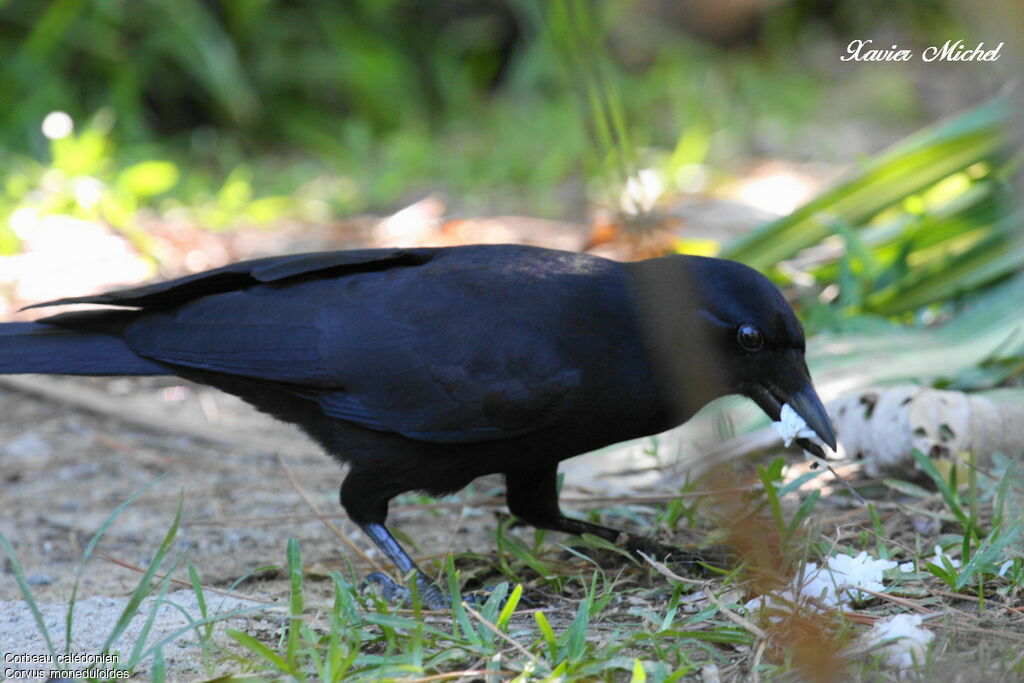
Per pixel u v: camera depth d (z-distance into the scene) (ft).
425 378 26.27
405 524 32.48
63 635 24.38
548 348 25.73
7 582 28.27
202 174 66.74
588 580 27.17
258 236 57.00
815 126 75.82
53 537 31.65
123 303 28.30
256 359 27.27
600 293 25.85
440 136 75.82
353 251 28.48
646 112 74.54
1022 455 30.04
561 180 66.59
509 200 63.52
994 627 22.36
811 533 25.76
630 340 25.44
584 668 20.43
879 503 30.17
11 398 43.21
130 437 39.68
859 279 40.78
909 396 30.94
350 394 26.89
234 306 27.86
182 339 27.84
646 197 20.39
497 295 26.32
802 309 41.86
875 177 41.91
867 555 24.79
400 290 26.96
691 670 20.99
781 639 21.59
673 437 35.42
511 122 74.49
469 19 82.53
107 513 33.30
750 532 23.02
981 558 23.72
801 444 26.53
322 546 30.86
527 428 26.18
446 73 79.87
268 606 22.74
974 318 37.86
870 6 87.76
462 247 28.45
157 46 71.72
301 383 27.07
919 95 77.97
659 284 25.39
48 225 52.75
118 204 55.67
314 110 76.28
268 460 37.68
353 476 27.63
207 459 37.73
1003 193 39.81
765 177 66.18
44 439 39.27
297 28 78.02
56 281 49.01
